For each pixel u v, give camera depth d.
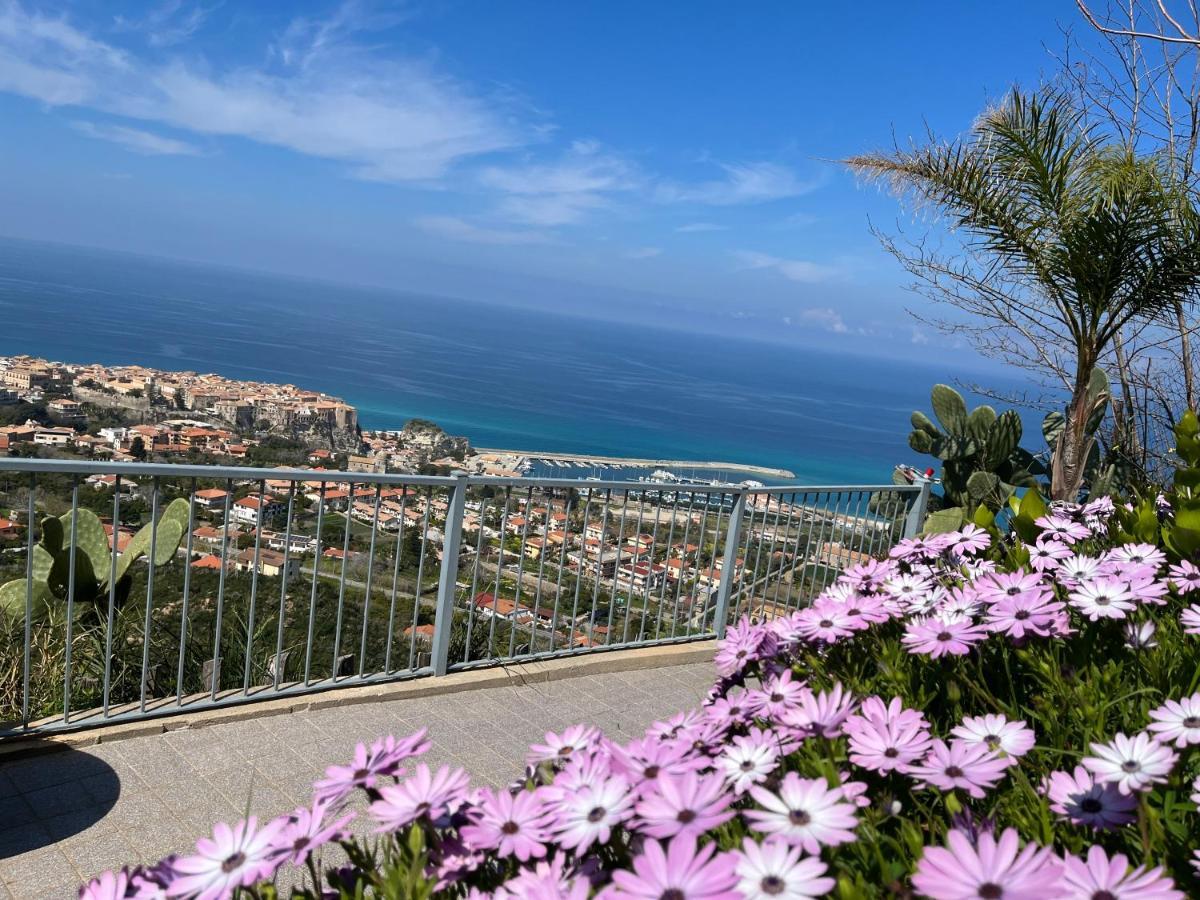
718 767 1.14
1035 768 1.30
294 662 4.58
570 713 4.12
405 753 1.09
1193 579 2.11
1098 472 7.21
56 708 3.87
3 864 2.53
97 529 4.32
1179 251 6.36
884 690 1.57
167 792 3.02
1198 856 0.97
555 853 1.00
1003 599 1.63
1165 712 1.23
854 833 0.98
